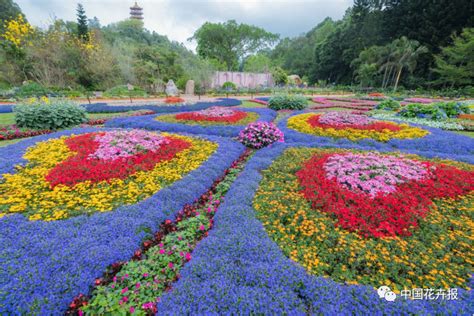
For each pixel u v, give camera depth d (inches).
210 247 102.7
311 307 76.6
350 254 99.6
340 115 369.7
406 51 1126.4
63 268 90.8
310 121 354.9
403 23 1257.4
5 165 183.6
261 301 76.2
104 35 1277.1
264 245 102.9
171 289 87.7
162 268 99.3
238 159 236.1
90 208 135.4
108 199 143.9
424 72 1214.9
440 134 296.4
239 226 117.0
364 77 1304.1
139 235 113.5
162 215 130.0
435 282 87.2
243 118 413.1
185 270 92.9
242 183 165.5
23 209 131.0
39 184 160.7
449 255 99.7
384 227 114.6
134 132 260.7
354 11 1535.4
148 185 160.2
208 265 92.3
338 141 279.4
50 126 335.3
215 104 647.8
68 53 898.1
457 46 971.3
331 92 1227.2
